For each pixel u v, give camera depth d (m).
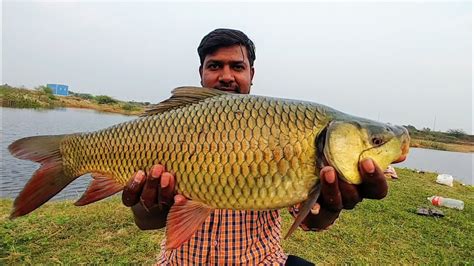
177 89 0.57
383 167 0.53
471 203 2.38
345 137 0.51
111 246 1.31
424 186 2.85
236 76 0.75
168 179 0.53
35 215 1.58
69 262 1.18
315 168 0.52
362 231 1.61
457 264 1.35
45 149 0.62
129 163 0.57
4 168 2.72
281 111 0.52
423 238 1.59
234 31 0.75
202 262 0.64
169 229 0.53
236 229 0.63
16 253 1.21
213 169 0.52
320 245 1.44
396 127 0.55
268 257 0.66
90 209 1.70
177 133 0.54
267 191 0.52
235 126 0.52
